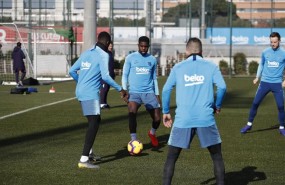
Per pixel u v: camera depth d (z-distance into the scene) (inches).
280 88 462.9
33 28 1235.2
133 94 394.0
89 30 1121.4
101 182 293.3
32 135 449.7
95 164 340.8
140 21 2234.3
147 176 308.2
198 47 256.5
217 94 254.8
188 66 253.4
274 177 308.0
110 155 370.6
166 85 256.5
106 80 324.2
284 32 1903.3
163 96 258.1
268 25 2213.3
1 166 331.9
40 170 321.4
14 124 514.0
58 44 1571.1
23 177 303.4
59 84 1135.6
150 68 397.1
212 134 252.7
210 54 1914.4
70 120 545.3
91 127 328.8
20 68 965.8
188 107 251.4
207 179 303.0
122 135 454.0
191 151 384.2
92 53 327.6
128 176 308.0
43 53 1581.0
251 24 2217.0
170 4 2659.9
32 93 895.7
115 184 289.0
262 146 408.8
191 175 312.2
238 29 1937.7
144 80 395.9
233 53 1904.5
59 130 478.0
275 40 460.8
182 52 1897.1
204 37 1952.5
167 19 2348.7
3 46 1492.4
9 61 1306.6
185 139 251.9
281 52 459.8
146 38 398.9
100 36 329.1
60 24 1897.1
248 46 1909.4
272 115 610.9
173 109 667.4
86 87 327.0
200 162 347.3
